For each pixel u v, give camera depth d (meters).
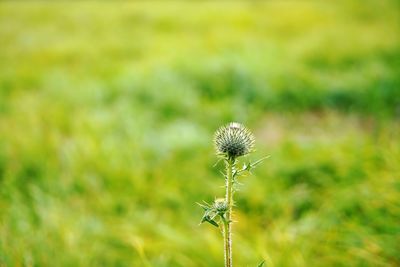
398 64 2.65
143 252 1.07
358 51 3.07
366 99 2.22
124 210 1.33
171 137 1.73
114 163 1.53
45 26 4.80
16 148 1.61
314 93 2.35
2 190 1.35
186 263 1.07
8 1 6.98
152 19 4.92
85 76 2.89
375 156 1.33
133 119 1.92
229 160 0.73
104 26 4.75
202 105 2.16
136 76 2.54
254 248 1.07
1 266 0.99
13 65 3.25
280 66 2.67
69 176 1.46
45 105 2.14
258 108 2.18
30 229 1.11
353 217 1.12
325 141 1.56
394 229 1.04
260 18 4.58
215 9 5.29
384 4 4.80
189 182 1.44
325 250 1.06
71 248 1.08
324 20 4.33
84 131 1.80
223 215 0.72
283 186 1.35
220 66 2.55
